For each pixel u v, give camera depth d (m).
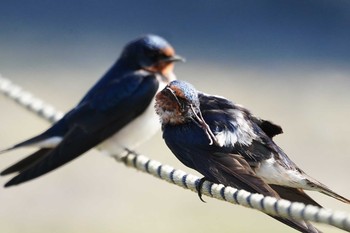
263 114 17.84
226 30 20.98
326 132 17.09
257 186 7.02
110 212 14.14
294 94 18.58
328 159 16.09
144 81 10.55
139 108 10.43
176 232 13.43
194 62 19.92
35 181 14.78
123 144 10.40
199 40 20.80
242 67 19.70
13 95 10.09
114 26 21.27
